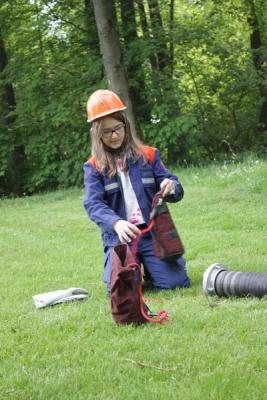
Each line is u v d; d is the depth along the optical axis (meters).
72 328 4.39
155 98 17.69
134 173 5.30
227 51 18.91
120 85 15.39
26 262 7.53
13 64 19.31
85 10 18.64
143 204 5.32
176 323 4.28
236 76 19.34
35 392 3.28
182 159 17.77
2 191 20.91
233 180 11.93
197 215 9.59
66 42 19.23
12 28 19.97
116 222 4.67
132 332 4.20
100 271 6.59
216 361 3.50
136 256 5.34
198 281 5.64
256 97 20.89
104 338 4.12
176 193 5.11
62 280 6.26
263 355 3.53
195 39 18.22
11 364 3.74
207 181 12.64
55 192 17.00
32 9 19.41
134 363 3.58
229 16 21.23
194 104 20.05
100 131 5.14
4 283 6.35
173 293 5.22
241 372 3.29
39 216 11.88
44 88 18.78
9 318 4.82
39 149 19.14
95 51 18.61
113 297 4.34
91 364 3.64
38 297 5.20
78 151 18.33
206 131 19.47
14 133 20.02
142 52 17.56
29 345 4.08
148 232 5.46
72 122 18.16
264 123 20.59
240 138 20.30
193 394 3.07
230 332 3.97
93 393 3.23
